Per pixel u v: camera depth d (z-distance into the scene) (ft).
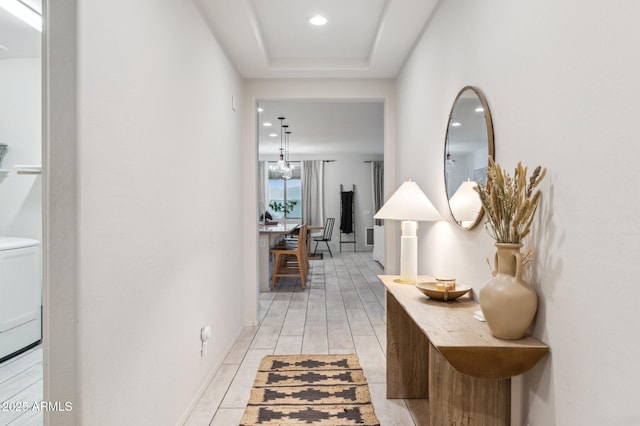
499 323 4.16
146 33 5.40
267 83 12.94
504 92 5.04
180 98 6.76
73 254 3.85
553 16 3.90
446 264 7.61
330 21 9.87
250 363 9.63
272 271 20.48
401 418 7.05
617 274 3.02
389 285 7.45
